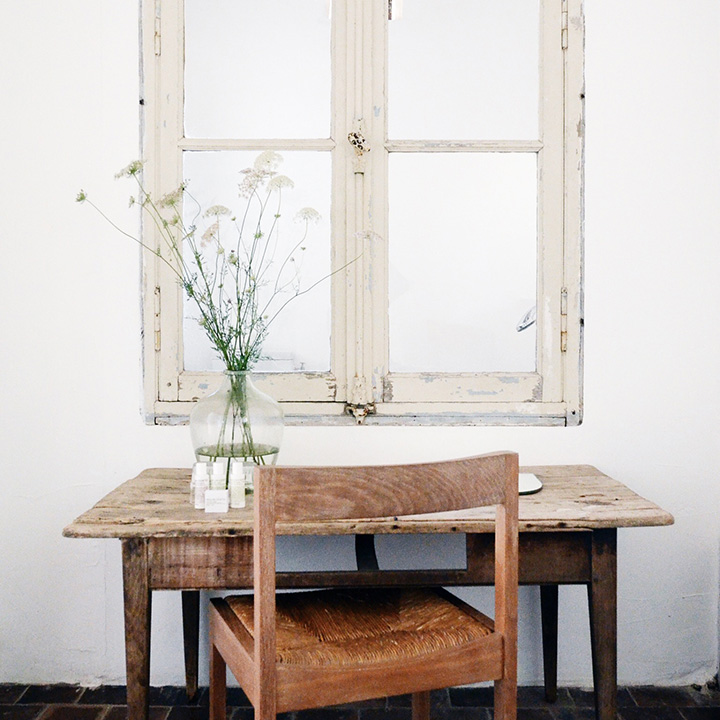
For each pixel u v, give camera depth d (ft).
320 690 4.32
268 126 7.53
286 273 7.53
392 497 4.15
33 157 7.25
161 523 5.14
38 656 7.44
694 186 7.38
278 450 6.08
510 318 7.56
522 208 7.54
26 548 7.38
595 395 7.40
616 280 7.39
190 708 7.00
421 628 4.91
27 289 7.28
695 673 7.55
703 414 7.41
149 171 7.30
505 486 4.54
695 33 7.33
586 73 7.34
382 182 7.38
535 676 7.54
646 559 7.48
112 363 7.32
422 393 7.40
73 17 7.25
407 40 7.50
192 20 7.47
